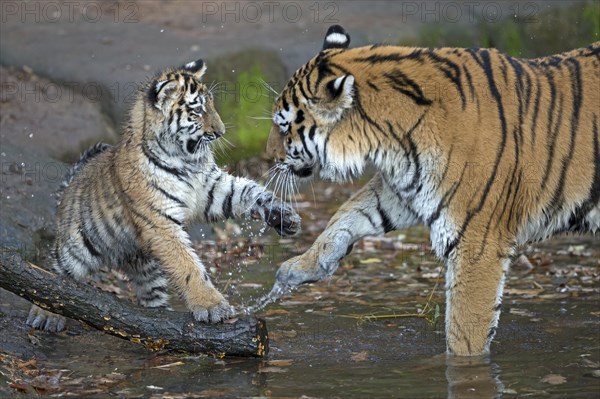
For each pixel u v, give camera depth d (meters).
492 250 10.19
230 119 18.55
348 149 10.44
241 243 15.58
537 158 10.27
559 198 10.42
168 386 9.74
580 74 10.52
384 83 10.32
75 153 16.92
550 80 10.45
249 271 14.20
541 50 22.41
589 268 13.99
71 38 20.19
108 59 19.02
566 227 10.63
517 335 11.27
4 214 14.01
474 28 22.09
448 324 10.47
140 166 11.26
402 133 10.26
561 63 10.60
